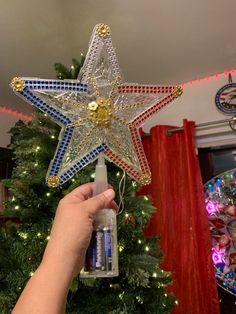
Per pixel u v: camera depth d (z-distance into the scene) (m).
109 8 0.61
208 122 0.92
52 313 0.21
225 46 0.76
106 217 0.30
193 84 0.96
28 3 0.60
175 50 0.77
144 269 0.52
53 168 0.35
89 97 0.36
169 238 0.86
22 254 0.52
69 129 0.35
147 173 0.37
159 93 0.37
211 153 0.96
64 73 0.59
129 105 0.36
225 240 0.89
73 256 0.24
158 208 0.88
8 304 0.49
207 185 0.94
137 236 0.57
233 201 0.90
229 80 0.90
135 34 0.70
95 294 0.54
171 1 0.60
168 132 0.93
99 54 0.35
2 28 0.67
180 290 0.83
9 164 1.02
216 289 0.81
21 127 0.63
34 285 0.22
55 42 0.72
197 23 0.67
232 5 0.61
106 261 0.29
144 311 0.56
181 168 0.90
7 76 0.88
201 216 0.85
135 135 0.37
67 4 0.60
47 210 0.56
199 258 0.83
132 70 0.86
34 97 0.34
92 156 0.35
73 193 0.29
